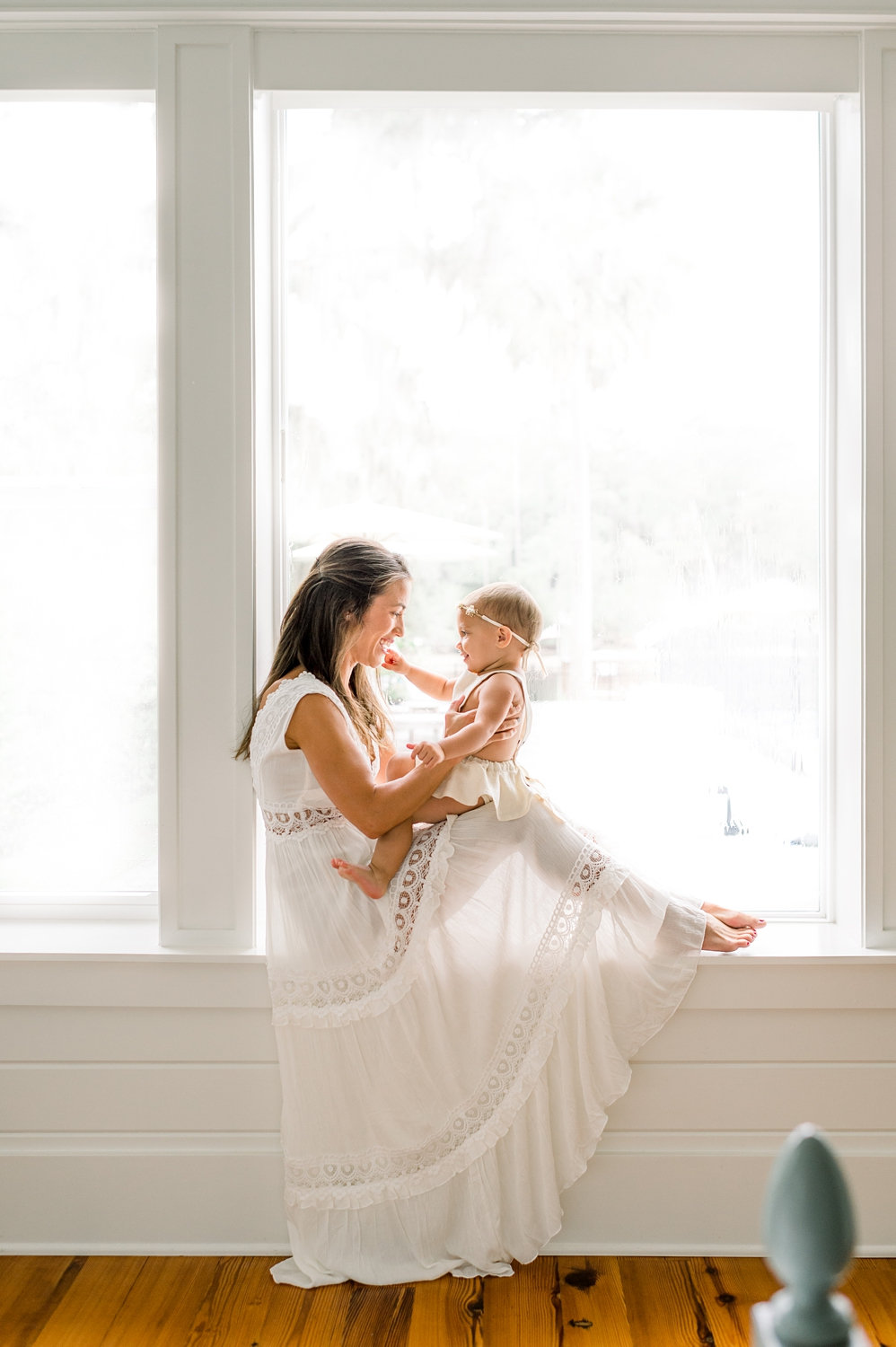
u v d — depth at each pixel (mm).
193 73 2227
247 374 2232
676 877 2510
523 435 2477
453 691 2287
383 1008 2029
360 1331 1915
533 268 2459
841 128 2352
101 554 2477
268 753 2053
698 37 2260
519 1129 2070
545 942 2074
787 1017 2184
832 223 2396
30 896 2500
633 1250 2184
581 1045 2098
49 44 2279
